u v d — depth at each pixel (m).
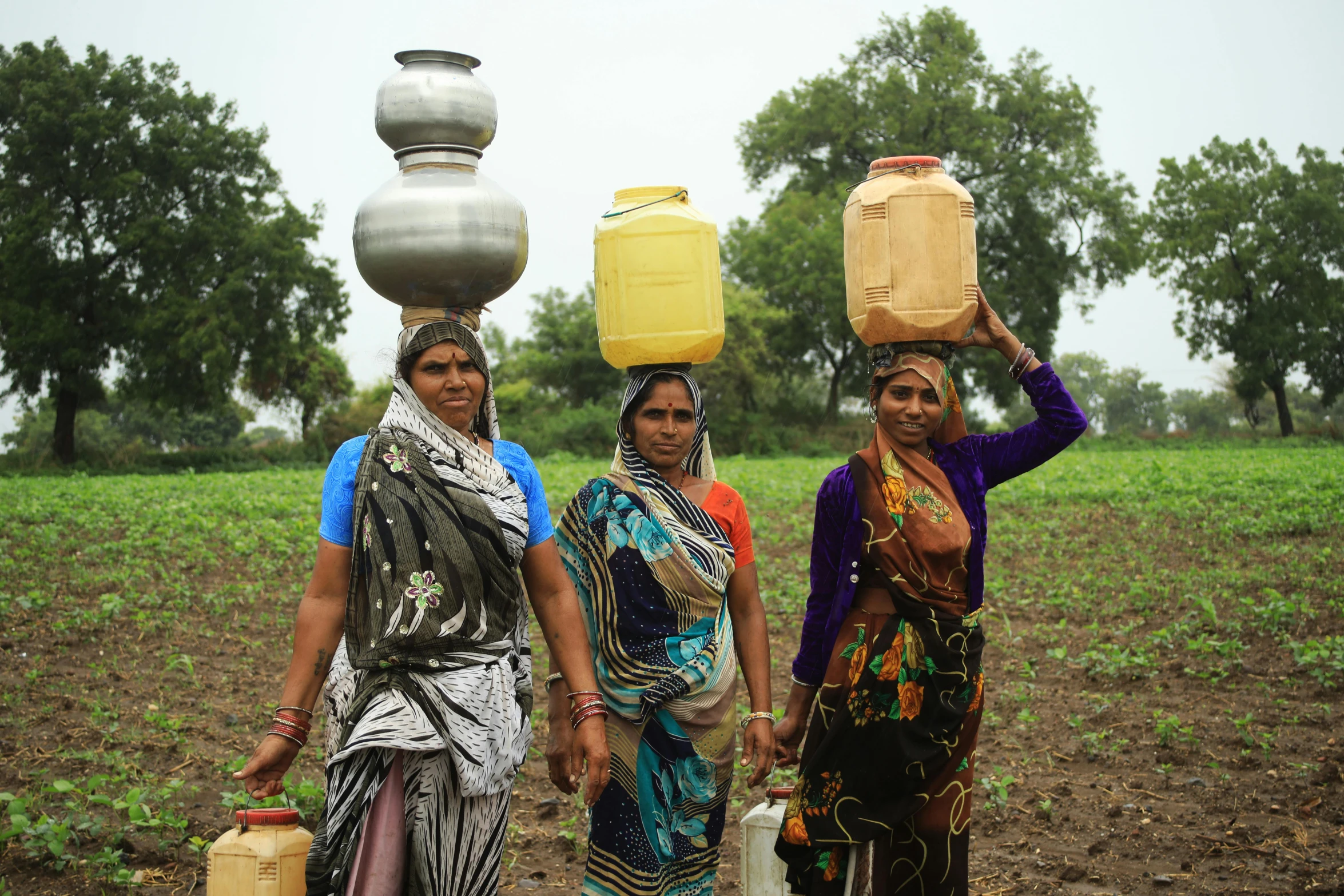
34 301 34.56
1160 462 25.17
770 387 49.94
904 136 43.94
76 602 8.37
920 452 2.93
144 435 69.12
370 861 2.45
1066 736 5.46
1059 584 9.20
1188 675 6.29
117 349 35.78
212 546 11.32
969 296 2.76
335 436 41.59
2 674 6.42
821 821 2.83
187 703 6.06
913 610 2.80
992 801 4.52
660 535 2.91
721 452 44.66
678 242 2.86
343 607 2.59
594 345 48.91
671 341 2.88
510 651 2.66
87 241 34.84
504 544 2.61
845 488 2.90
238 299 35.00
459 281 2.60
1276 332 48.34
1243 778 4.78
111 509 15.10
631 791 2.86
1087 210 43.06
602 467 27.38
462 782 2.47
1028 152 43.56
